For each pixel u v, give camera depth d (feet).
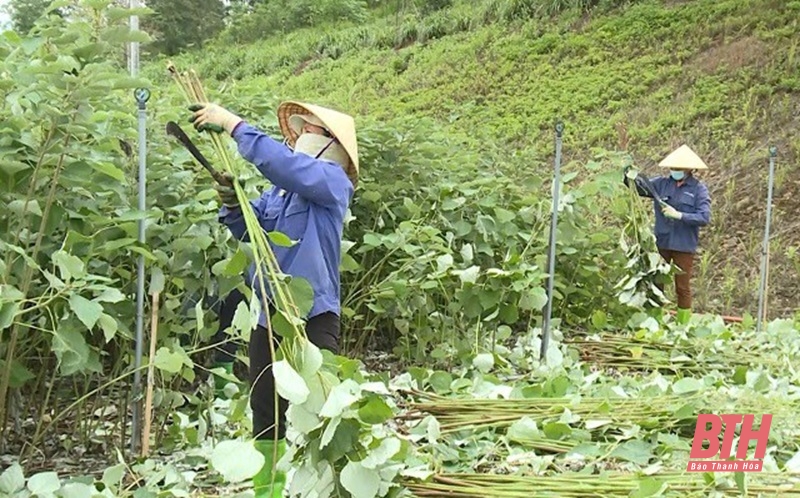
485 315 18.74
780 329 23.04
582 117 47.11
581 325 24.23
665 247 25.80
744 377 17.15
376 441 8.59
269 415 10.39
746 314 25.46
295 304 9.21
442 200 19.89
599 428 13.46
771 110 41.50
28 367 13.74
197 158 10.36
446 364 19.06
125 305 12.71
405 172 19.89
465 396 15.31
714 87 44.73
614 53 52.44
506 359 19.25
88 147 11.61
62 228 12.18
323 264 10.30
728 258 34.32
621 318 24.04
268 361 10.37
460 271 17.35
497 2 66.03
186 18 102.94
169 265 13.05
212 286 13.48
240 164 14.35
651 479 9.98
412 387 15.69
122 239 11.66
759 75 44.27
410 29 70.33
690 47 49.65
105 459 12.94
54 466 12.55
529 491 10.57
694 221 25.12
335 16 95.35
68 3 10.95
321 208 10.32
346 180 10.34
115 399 14.87
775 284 32.37
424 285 17.43
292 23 97.40
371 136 19.80
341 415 8.20
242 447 8.36
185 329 13.12
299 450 8.93
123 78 10.84
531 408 14.24
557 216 21.03
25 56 12.30
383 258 18.45
